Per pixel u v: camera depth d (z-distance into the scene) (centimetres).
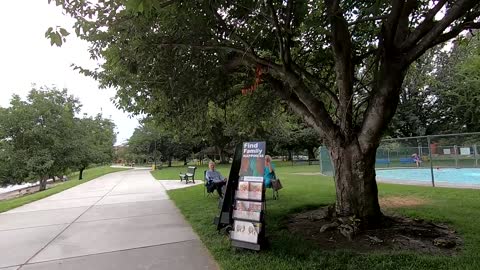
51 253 597
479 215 693
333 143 646
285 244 555
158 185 1880
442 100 3625
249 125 1149
